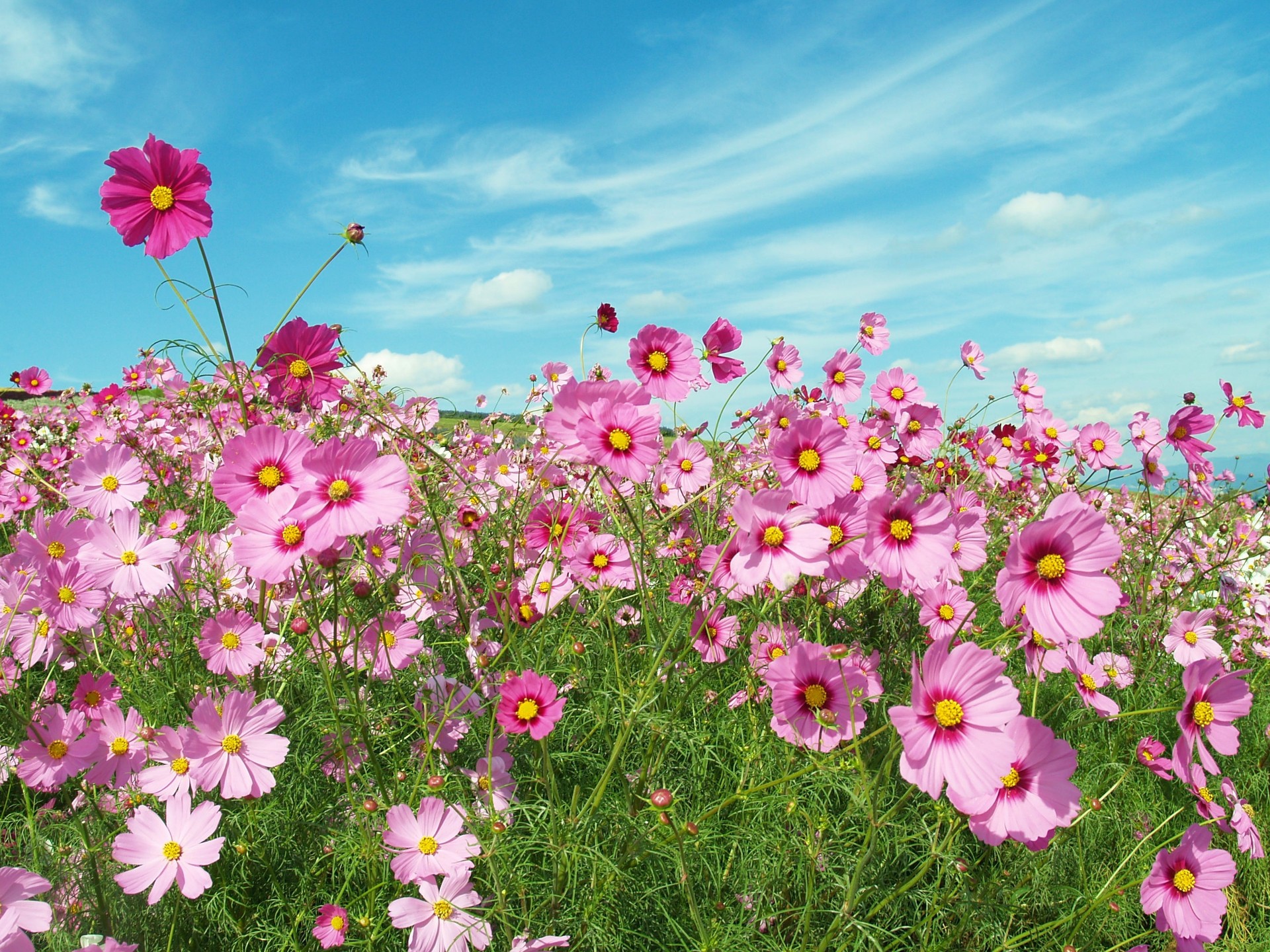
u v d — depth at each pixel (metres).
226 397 1.04
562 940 0.68
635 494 1.14
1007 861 0.85
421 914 0.71
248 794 0.77
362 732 0.81
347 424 1.35
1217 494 1.83
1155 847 0.93
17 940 0.59
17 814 0.88
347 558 0.76
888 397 1.36
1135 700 1.18
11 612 0.88
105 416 1.74
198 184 0.78
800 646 0.77
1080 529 0.67
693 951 0.73
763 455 1.33
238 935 0.77
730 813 0.85
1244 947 0.88
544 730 0.73
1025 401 1.63
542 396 1.90
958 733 0.65
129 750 0.82
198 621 0.99
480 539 1.12
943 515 0.76
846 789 0.73
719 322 1.00
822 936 0.76
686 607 1.05
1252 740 1.19
